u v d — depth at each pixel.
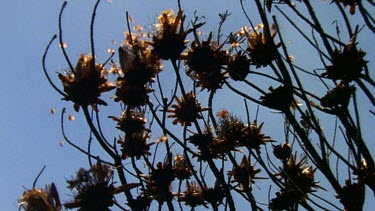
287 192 1.03
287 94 0.89
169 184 1.10
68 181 1.06
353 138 0.87
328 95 0.90
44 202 1.05
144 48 1.12
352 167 0.85
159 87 1.09
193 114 1.14
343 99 0.89
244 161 1.17
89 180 1.06
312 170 1.11
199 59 1.12
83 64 1.06
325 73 0.91
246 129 1.17
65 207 1.05
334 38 0.90
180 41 1.11
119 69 1.11
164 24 1.12
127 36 1.13
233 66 1.12
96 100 1.04
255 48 1.08
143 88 1.09
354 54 0.90
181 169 1.17
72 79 1.05
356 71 0.90
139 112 1.13
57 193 1.06
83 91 1.03
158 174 1.09
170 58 1.10
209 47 1.12
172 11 1.13
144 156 1.11
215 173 1.10
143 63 1.09
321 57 0.91
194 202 1.19
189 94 1.17
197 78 1.17
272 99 0.90
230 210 1.04
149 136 1.14
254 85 0.95
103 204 1.04
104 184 1.05
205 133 1.19
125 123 1.12
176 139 1.08
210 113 1.17
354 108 0.87
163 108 1.08
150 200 1.05
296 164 1.12
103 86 1.05
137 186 1.05
